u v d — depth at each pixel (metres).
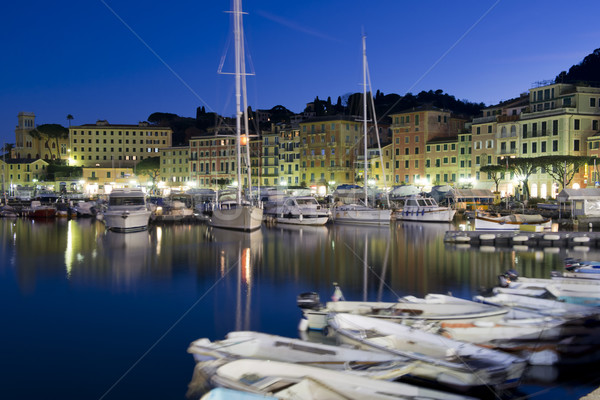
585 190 51.72
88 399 12.16
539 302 16.52
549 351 13.70
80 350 15.33
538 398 11.79
